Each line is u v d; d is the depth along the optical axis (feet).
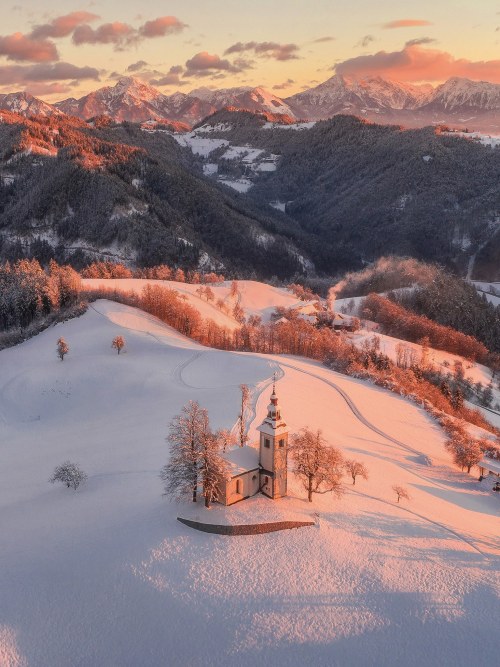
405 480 349.82
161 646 203.82
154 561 236.63
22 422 487.20
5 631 209.56
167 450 348.79
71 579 231.91
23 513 296.92
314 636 206.59
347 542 253.44
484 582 237.66
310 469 276.00
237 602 218.38
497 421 630.74
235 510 263.49
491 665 199.00
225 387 464.24
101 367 543.80
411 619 215.10
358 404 491.72
